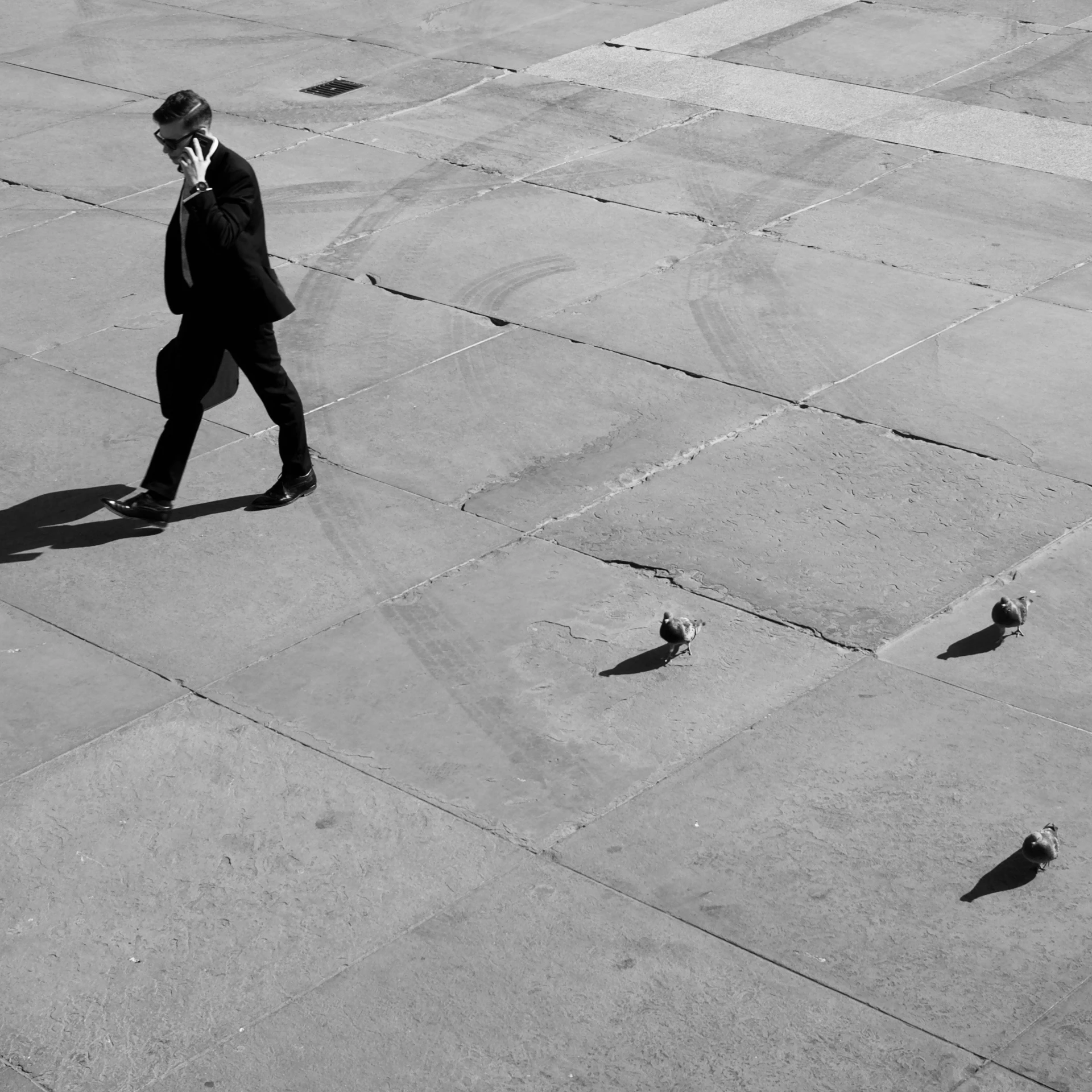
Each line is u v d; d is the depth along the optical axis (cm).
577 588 655
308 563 685
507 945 477
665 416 790
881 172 1086
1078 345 836
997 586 641
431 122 1227
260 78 1352
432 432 787
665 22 1449
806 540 680
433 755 564
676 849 512
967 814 521
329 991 464
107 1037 453
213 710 595
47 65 1420
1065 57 1298
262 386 700
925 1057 431
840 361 834
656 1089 425
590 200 1062
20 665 628
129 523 724
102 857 524
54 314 940
